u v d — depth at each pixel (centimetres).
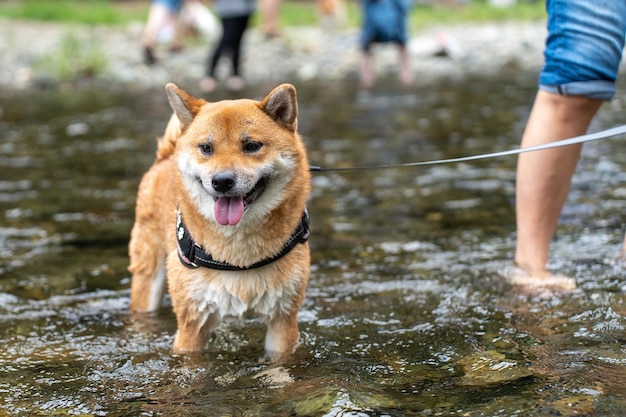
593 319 402
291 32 2105
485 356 363
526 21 2355
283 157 378
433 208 638
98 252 553
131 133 959
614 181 684
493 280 471
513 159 793
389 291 467
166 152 458
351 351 384
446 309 435
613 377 329
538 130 461
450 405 311
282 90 385
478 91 1277
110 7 2516
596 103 452
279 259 372
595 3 431
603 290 443
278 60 1700
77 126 1012
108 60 1627
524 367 346
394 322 421
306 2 3033
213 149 372
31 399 335
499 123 977
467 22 2370
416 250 539
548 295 442
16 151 869
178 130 448
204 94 1262
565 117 452
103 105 1182
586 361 348
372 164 789
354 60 1681
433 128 962
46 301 466
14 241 571
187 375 362
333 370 357
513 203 641
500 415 299
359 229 592
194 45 1852
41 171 780
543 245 479
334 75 1545
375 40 1402
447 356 368
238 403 326
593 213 598
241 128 373
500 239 552
